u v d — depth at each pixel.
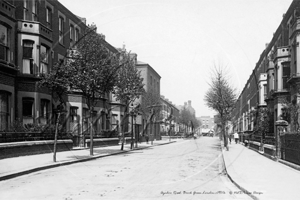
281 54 24.64
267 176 10.08
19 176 10.52
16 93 19.22
